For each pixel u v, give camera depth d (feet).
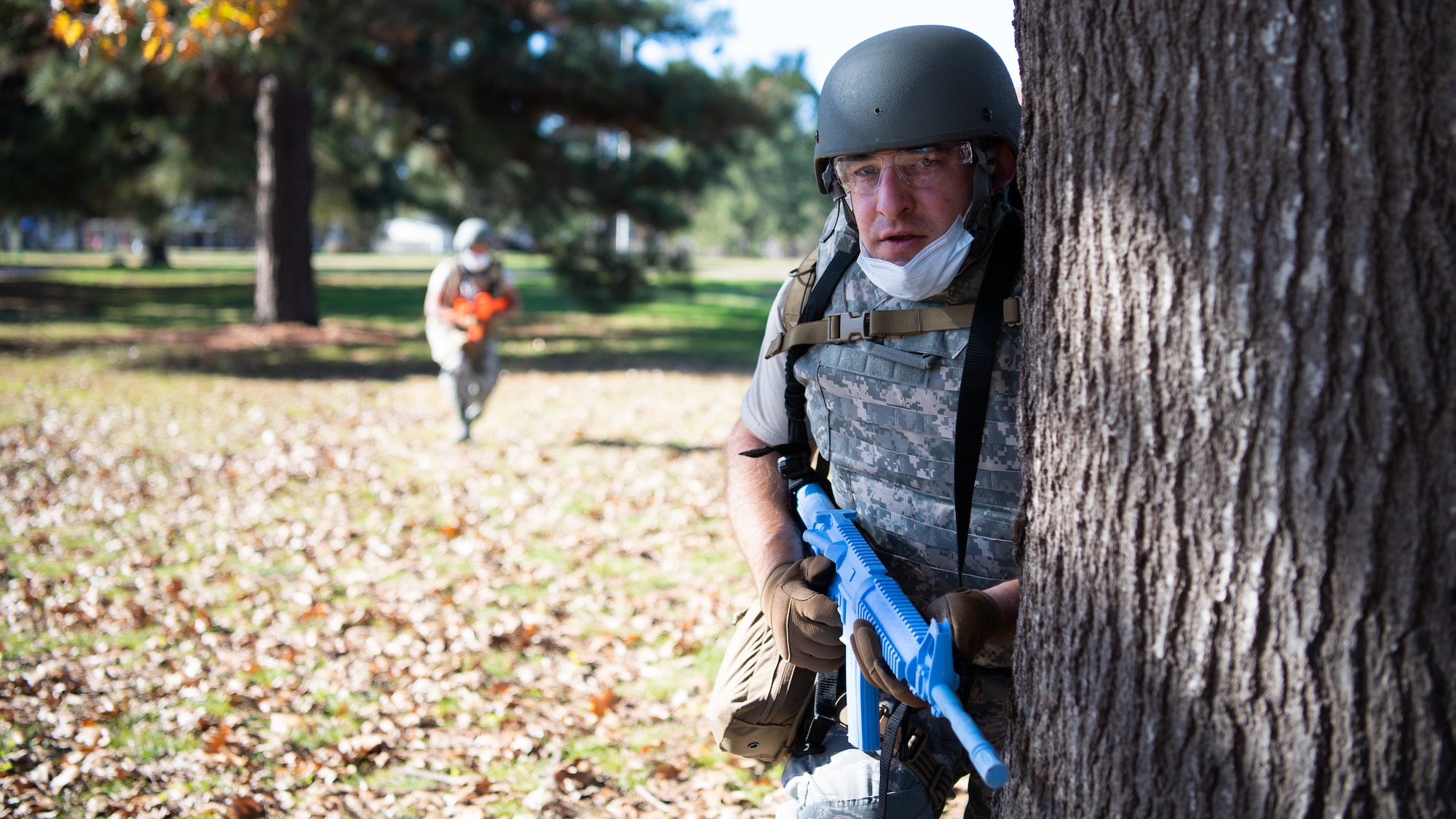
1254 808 3.92
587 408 33.96
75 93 42.01
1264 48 3.69
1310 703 3.79
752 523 6.11
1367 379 3.62
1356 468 3.65
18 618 14.71
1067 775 4.49
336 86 46.96
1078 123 4.27
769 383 6.09
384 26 41.01
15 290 84.99
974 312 4.95
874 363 5.21
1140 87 4.01
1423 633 3.63
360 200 103.76
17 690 12.33
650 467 24.59
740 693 5.93
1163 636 4.09
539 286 119.44
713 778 10.69
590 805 10.13
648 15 52.80
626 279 57.36
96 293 87.92
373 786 10.48
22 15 41.98
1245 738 3.93
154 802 9.96
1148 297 4.04
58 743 11.10
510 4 51.72
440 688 12.64
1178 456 4.00
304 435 28.55
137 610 14.76
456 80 49.29
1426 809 3.68
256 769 10.71
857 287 5.43
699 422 31.42
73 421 30.01
